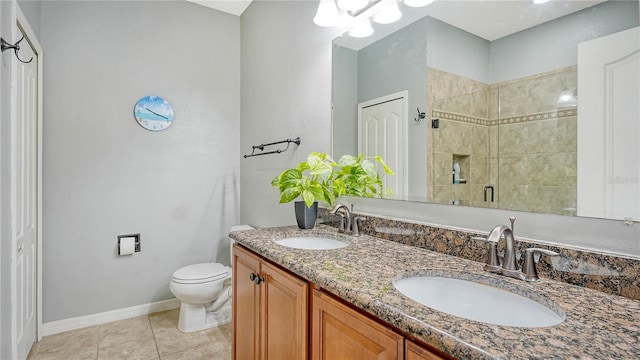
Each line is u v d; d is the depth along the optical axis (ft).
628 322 2.01
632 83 2.52
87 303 7.59
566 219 2.91
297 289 3.37
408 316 2.09
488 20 3.53
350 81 5.43
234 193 9.66
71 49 7.36
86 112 7.55
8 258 4.73
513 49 3.31
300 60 6.72
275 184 5.43
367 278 2.84
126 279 8.07
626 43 2.56
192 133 9.00
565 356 1.62
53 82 7.13
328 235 4.98
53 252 7.18
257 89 8.61
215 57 9.38
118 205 7.97
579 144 2.83
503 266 2.95
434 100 4.09
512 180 3.30
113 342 6.81
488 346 1.71
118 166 7.97
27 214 6.03
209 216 9.25
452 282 3.07
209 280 7.19
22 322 5.77
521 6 3.26
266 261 4.13
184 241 8.87
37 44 6.44
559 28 2.97
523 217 3.22
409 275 3.04
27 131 6.01
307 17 6.51
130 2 8.12
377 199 4.93
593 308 2.23
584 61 2.80
